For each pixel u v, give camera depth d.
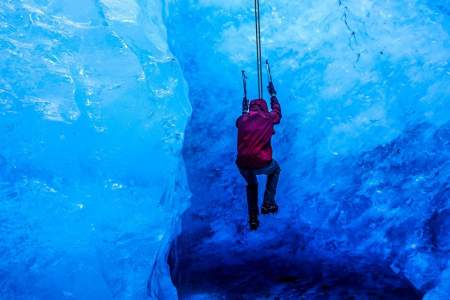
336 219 6.11
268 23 6.84
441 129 5.96
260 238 6.33
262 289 5.32
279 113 5.30
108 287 4.61
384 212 5.89
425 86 6.18
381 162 6.14
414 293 5.11
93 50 5.17
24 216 4.39
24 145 4.50
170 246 5.82
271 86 5.57
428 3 6.41
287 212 6.44
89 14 5.29
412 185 5.87
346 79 6.52
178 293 5.43
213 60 6.94
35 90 4.69
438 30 6.29
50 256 4.42
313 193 6.38
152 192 5.10
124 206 4.91
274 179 5.18
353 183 6.19
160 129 5.38
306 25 6.73
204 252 6.18
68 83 4.88
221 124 6.87
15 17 4.77
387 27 6.48
